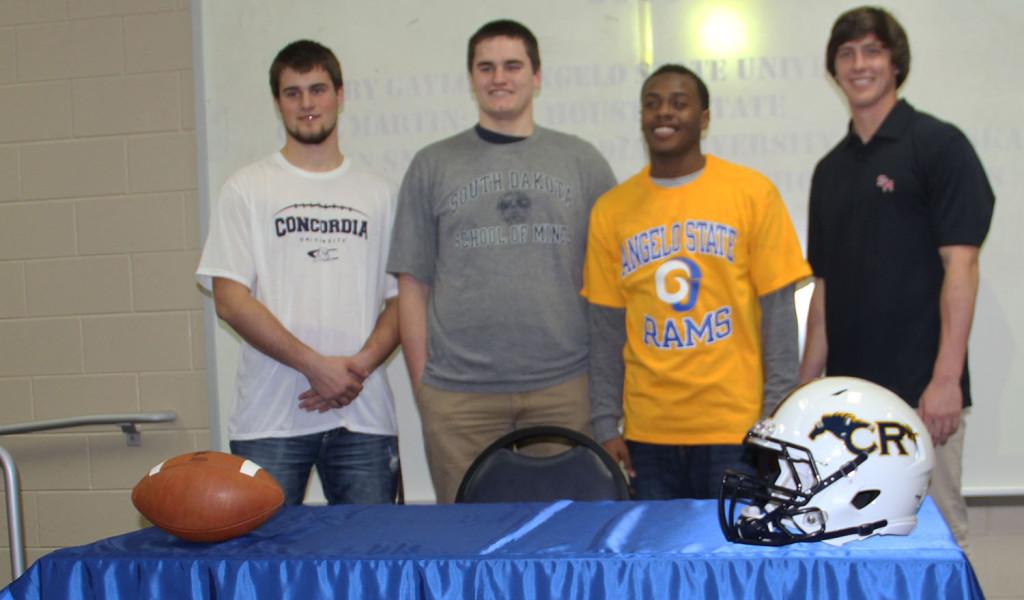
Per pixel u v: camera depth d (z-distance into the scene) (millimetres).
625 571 1416
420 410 2555
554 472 2051
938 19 2729
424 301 2598
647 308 2312
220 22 2998
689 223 2299
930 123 2336
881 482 1487
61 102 3129
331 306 2529
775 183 2818
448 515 1728
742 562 1403
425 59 2938
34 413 3174
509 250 2465
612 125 2865
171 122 3070
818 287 2543
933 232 2311
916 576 1369
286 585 1473
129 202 3102
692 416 2258
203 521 1561
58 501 3162
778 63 2809
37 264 3158
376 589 1454
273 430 2508
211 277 2584
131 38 3088
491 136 2557
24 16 3145
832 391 1580
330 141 2627
